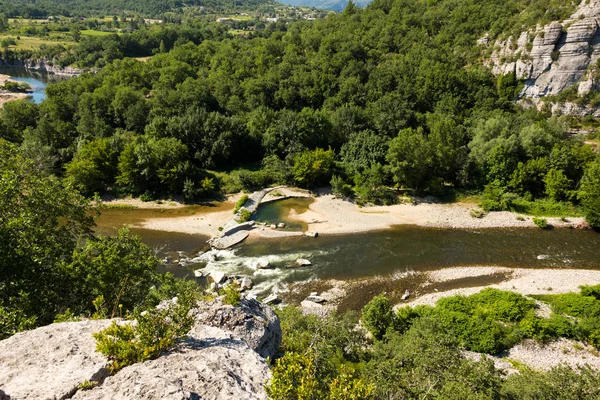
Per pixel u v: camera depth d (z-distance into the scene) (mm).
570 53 75562
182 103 77750
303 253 47344
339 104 82375
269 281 41188
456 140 63031
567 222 54312
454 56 88938
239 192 64312
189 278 41312
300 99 87188
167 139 64062
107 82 88812
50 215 22016
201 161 69000
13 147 23547
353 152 68500
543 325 31375
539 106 80062
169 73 92312
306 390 9602
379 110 74312
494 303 34594
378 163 63344
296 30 120438
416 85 82938
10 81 130000
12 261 17469
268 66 96375
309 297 38125
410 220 56031
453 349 24109
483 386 19844
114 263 19750
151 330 11008
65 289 19250
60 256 21703
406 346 24219
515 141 61344
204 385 9688
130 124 75562
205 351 11508
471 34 91000
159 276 23719
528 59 79688
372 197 61469
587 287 37031
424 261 45656
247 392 9883
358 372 22625
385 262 45438
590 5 73812
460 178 62375
